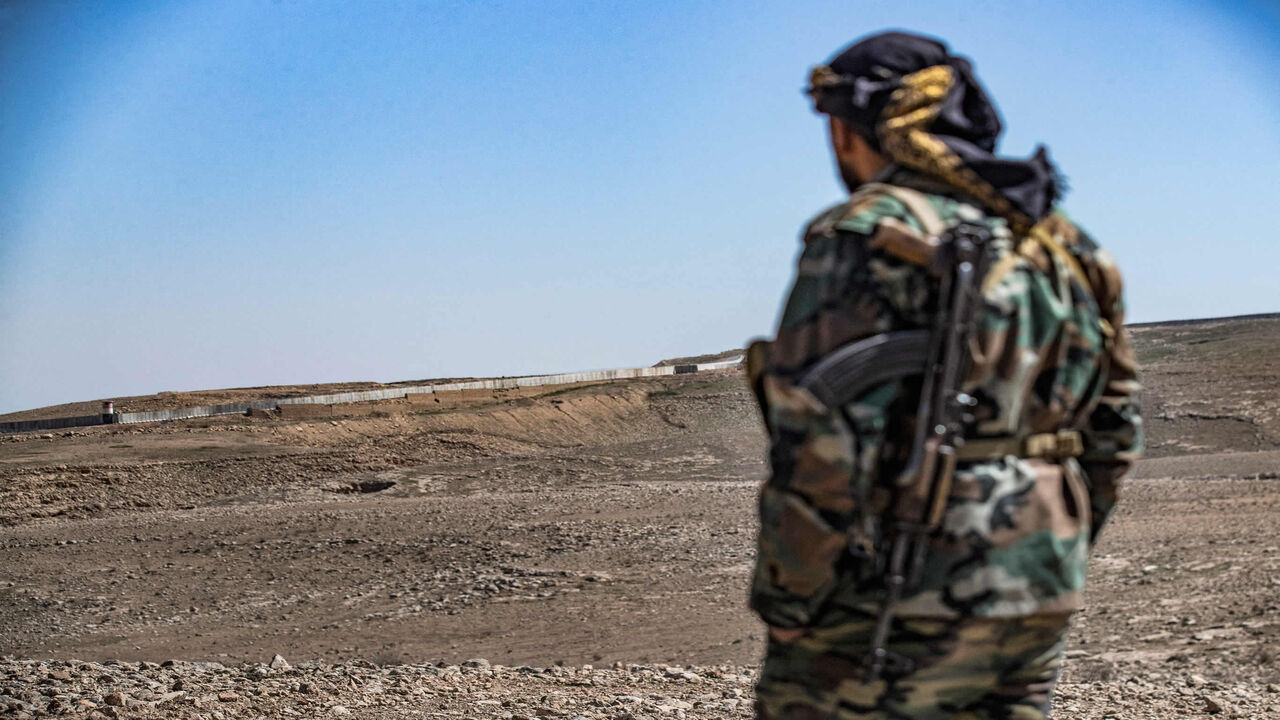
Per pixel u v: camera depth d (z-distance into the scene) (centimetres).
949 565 198
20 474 4222
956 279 194
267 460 4700
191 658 1717
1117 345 226
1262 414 5094
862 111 216
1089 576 1711
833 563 194
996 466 203
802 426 192
